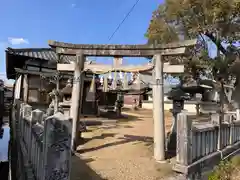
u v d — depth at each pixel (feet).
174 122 25.03
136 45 22.34
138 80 24.14
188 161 16.58
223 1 30.42
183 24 35.81
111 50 22.85
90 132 34.24
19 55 50.11
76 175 15.74
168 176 16.28
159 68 21.70
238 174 19.94
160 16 38.75
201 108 65.46
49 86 52.44
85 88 57.36
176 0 34.50
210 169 19.47
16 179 20.93
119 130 38.17
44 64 53.88
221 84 40.65
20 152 19.66
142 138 30.53
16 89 64.03
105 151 22.90
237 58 35.76
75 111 23.06
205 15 32.63
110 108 69.05
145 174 16.57
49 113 15.19
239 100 44.04
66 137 9.28
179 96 24.56
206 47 37.24
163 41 36.09
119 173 16.61
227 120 25.53
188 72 37.88
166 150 23.88
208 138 20.44
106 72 23.91
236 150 26.02
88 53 23.15
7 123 75.46
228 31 32.89
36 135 12.39
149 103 108.88
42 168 9.52
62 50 23.27
